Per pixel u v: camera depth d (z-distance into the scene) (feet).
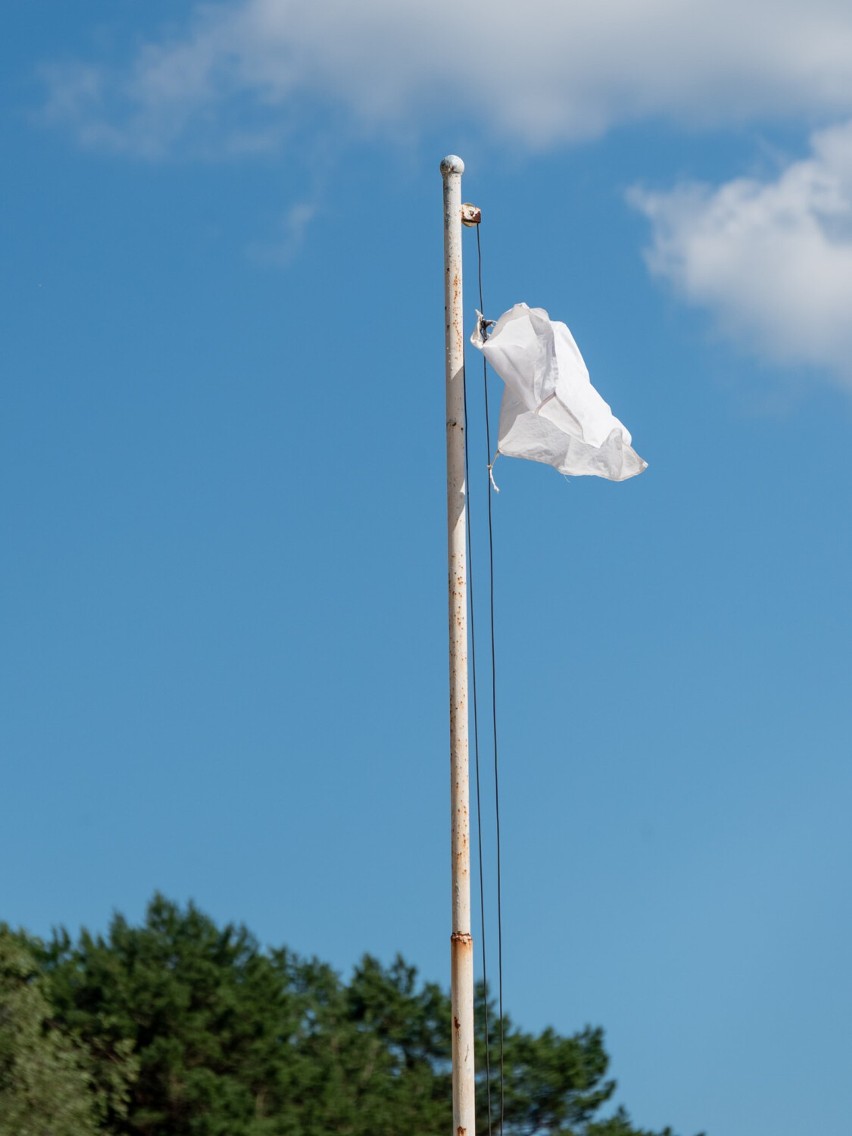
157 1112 125.90
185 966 138.31
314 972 155.63
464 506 53.72
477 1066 148.77
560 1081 147.64
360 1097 141.08
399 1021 153.89
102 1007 129.80
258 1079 134.31
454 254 55.36
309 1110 134.00
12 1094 100.89
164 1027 131.23
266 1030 136.98
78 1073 107.65
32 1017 105.70
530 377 55.31
